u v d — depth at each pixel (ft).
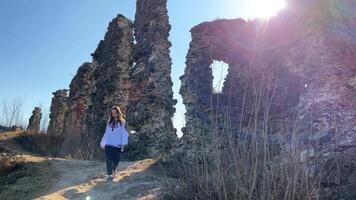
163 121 31.12
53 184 19.11
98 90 39.32
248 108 25.20
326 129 16.92
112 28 39.93
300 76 20.95
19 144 31.35
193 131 26.66
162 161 21.70
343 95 18.54
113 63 37.55
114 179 19.19
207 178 13.48
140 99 32.35
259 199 12.23
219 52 29.12
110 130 19.83
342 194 13.10
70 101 42.68
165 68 32.78
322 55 20.01
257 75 26.09
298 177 12.50
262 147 13.55
